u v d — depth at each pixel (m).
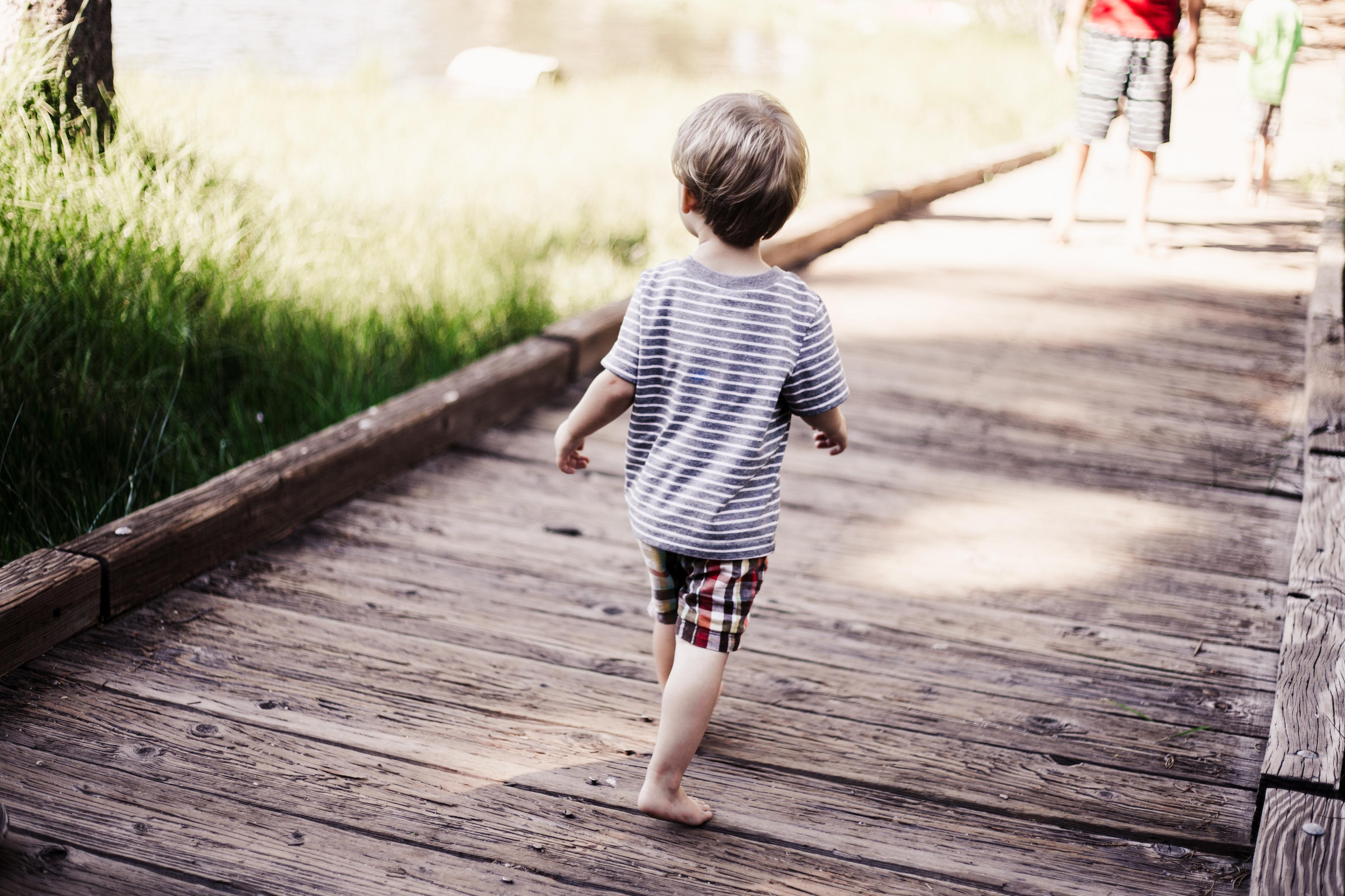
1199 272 7.24
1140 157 7.34
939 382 5.31
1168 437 4.77
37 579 2.83
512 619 3.22
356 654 2.99
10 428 3.53
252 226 5.12
